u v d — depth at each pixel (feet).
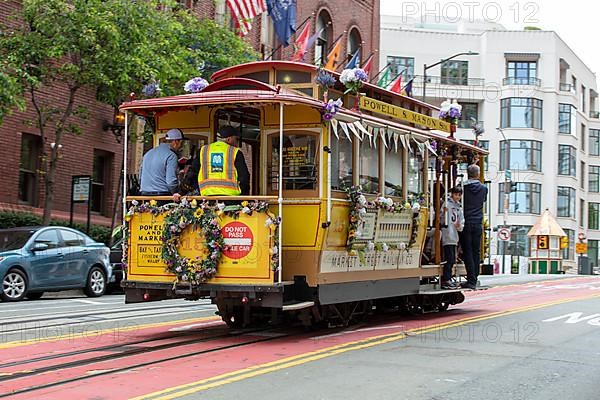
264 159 40.24
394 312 53.06
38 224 78.79
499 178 239.09
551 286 89.71
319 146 39.06
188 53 82.07
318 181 38.91
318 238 38.75
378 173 44.37
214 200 37.60
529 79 245.65
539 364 32.60
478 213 54.80
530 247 224.74
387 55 242.99
